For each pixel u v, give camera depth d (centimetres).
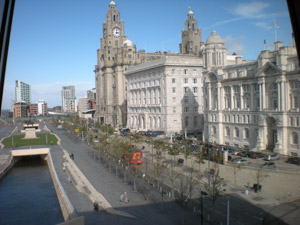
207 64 11262
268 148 8700
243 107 9669
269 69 8450
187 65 14375
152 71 15325
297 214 1531
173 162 8275
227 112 10300
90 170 8162
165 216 4528
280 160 7594
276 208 1611
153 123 15412
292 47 8044
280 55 8000
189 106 14612
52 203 6800
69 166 8844
